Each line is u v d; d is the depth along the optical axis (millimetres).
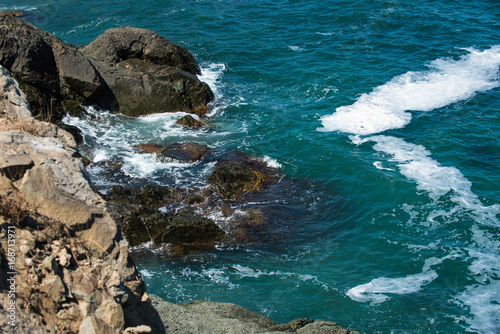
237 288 16984
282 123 28328
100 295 7648
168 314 13055
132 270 8203
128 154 25234
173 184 22797
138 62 31234
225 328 12664
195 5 48156
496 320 15617
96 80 27797
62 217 7910
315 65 35250
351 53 36906
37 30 27453
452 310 16031
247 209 21281
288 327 13734
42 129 9461
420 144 25797
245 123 28719
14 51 25422
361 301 16469
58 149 8664
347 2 45969
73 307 7516
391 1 45344
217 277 17562
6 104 9977
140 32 31594
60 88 27438
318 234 20031
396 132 26969
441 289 16922
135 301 8227
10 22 25766
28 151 8359
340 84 32438
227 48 38562
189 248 19062
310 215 21234
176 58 31969
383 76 33188
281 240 19641
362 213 21188
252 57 37219
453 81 32156
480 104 29422
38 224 7805
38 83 26250
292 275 17719
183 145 25969
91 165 24109
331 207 21703
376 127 27531
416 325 15477
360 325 15453
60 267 7637
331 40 39188
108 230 8086
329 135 26891
